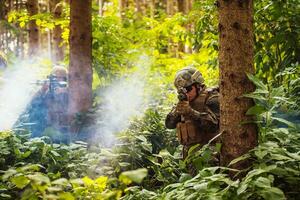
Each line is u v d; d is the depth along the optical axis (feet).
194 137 14.20
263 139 11.20
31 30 36.88
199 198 9.68
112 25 27.99
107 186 12.74
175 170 14.87
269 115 11.03
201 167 11.75
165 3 74.13
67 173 15.17
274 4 18.28
